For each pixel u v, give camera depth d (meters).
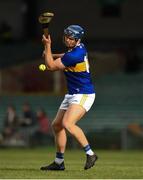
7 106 74.12
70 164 33.66
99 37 87.12
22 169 28.83
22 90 77.81
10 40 84.75
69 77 26.58
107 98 73.31
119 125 69.75
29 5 86.56
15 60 80.69
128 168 30.33
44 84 77.44
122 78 76.69
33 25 86.62
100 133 62.38
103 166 32.22
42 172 26.42
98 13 87.62
